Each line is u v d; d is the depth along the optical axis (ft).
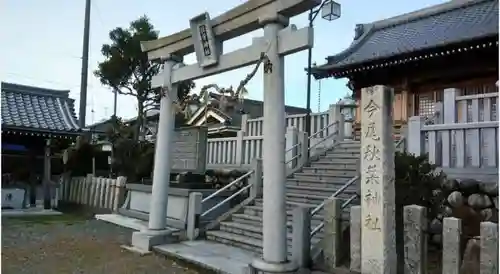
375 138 17.02
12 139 46.42
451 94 27.30
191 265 22.90
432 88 47.21
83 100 64.49
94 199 45.65
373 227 16.70
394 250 16.63
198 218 30.09
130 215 39.50
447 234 15.25
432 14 54.80
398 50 43.93
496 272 14.05
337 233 19.44
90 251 26.18
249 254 24.44
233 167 44.50
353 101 61.77
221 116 61.87
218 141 47.44
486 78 43.24
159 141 28.12
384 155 16.70
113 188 43.29
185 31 26.30
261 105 83.20
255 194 33.37
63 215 44.55
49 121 47.24
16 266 22.18
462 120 26.96
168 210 34.53
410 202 20.97
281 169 19.30
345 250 19.75
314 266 19.95
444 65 44.86
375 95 17.16
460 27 45.06
